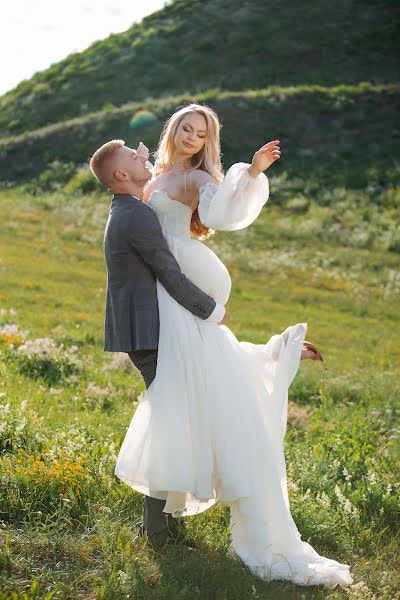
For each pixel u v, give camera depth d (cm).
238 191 435
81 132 4334
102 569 432
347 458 663
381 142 4078
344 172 3781
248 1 5803
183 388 446
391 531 523
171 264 452
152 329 452
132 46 5481
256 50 5191
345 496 564
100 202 3525
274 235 3128
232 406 450
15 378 899
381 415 974
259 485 450
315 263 2858
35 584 398
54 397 830
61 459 545
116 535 468
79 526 486
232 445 445
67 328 1518
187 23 5656
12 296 1861
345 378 1304
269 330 1958
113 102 4844
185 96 4606
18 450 564
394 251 3055
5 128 4781
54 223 3092
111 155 466
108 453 596
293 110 4319
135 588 409
